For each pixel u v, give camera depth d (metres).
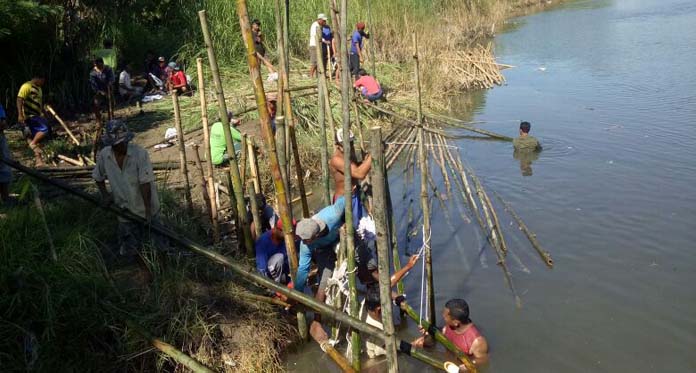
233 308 6.27
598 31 26.39
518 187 10.27
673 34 23.77
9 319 5.20
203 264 6.64
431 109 15.81
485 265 7.77
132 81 15.64
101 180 6.02
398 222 9.29
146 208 6.00
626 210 8.95
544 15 33.41
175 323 5.80
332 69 15.16
